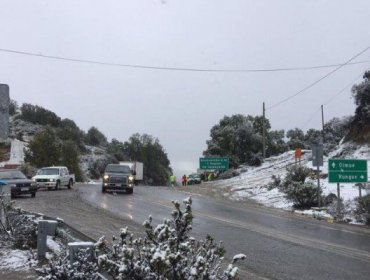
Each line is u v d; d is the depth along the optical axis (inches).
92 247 270.2
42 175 1411.2
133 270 203.8
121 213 786.2
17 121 3703.3
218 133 2474.2
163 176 4621.1
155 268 199.6
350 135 1658.5
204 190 1509.6
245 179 1793.8
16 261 342.3
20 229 411.2
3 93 339.9
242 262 427.2
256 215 840.3
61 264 270.7
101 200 1037.8
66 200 999.0
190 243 219.8
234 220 751.1
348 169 845.8
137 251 226.4
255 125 2583.7
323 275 381.1
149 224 221.6
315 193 962.7
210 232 606.9
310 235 609.3
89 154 3882.9
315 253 479.2
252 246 512.4
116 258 227.8
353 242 559.8
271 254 468.8
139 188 1644.9
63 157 2576.3
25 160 2310.5
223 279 205.5
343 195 1018.7
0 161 2465.6
